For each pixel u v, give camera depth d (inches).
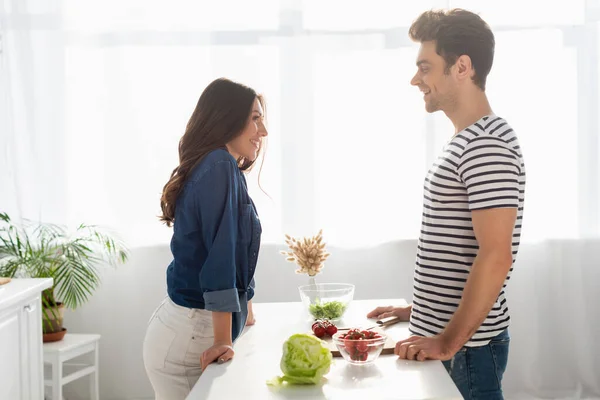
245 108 80.2
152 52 155.3
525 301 157.9
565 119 156.1
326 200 157.1
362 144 156.5
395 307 92.8
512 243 72.8
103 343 158.7
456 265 71.8
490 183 67.5
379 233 156.9
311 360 64.2
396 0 155.4
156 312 83.2
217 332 74.4
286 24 156.0
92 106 156.1
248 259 81.7
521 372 159.0
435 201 72.6
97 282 157.5
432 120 155.9
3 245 150.3
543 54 155.5
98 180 156.6
